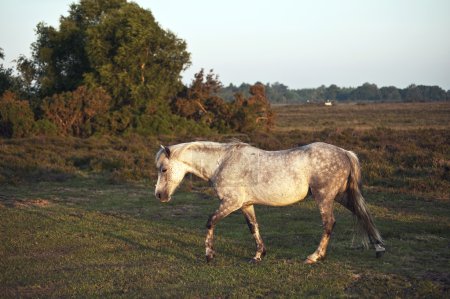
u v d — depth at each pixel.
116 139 30.34
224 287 6.45
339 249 8.22
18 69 42.06
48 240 9.05
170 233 9.59
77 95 34.25
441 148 21.45
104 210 11.98
